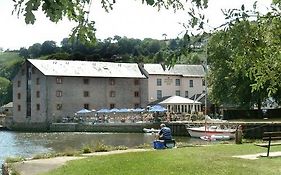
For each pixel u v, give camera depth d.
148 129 66.19
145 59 114.75
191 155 17.67
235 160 15.99
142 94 89.62
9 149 42.06
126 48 132.88
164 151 19.66
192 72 95.62
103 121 75.12
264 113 63.62
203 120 65.88
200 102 81.75
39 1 3.55
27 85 85.81
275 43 6.00
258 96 60.94
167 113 70.50
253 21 5.61
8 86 135.62
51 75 80.56
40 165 17.66
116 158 17.44
